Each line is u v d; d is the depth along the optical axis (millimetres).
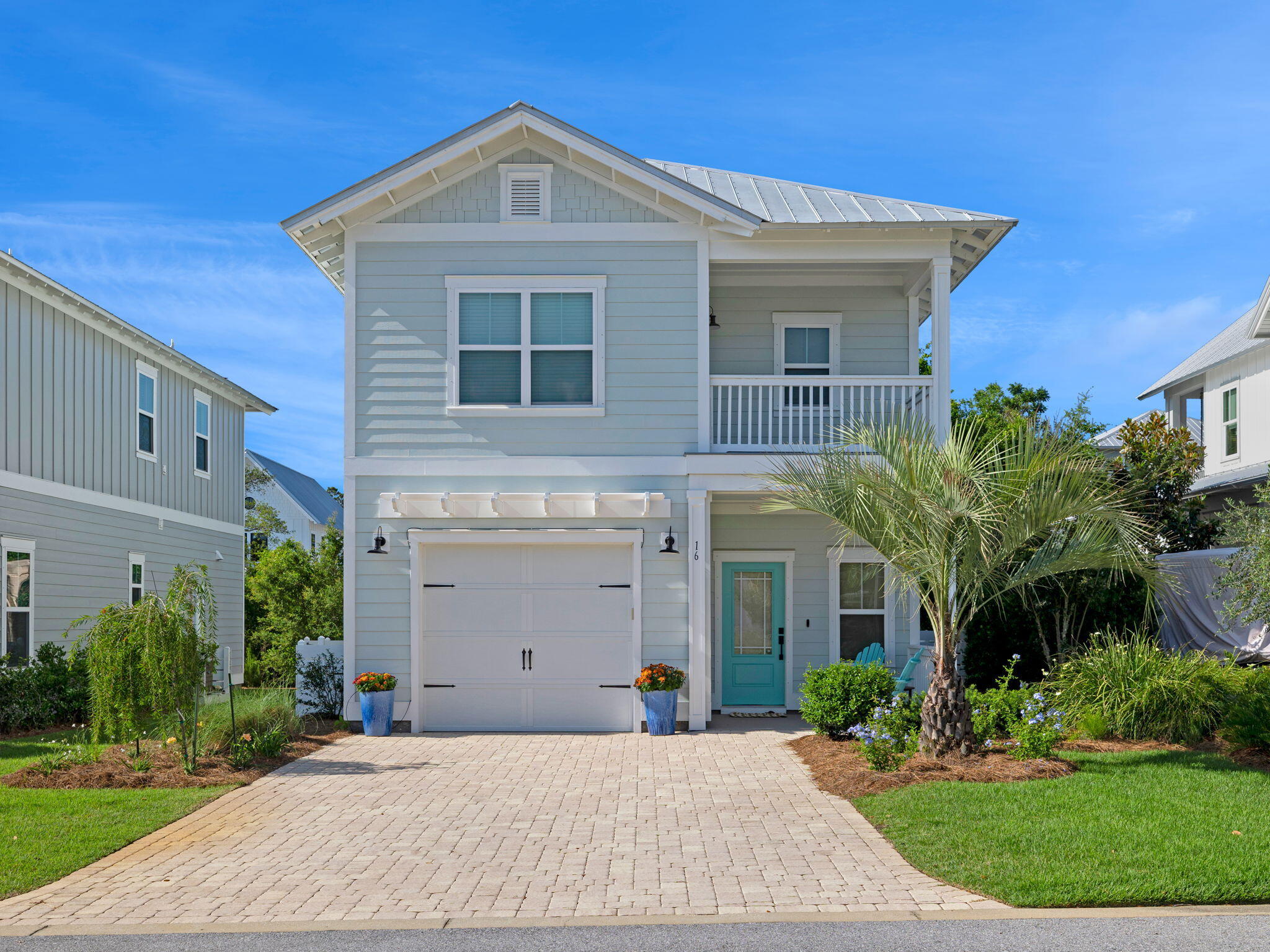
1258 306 18578
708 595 15047
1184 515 17688
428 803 9500
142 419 20234
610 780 10578
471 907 6566
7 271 15422
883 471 10406
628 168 14102
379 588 14219
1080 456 10258
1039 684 12711
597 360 14367
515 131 14445
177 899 6762
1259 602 12273
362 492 14305
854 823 8617
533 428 14352
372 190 14023
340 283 16438
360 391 14375
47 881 7133
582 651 14297
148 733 11617
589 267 14469
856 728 10516
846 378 14445
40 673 14547
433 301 14438
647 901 6676
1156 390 25766
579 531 14164
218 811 9188
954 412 26156
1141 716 11625
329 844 8086
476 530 14180
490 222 14492
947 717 10555
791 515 16438
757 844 7984
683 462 14273
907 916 6348
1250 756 10484
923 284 15805
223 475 24297
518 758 11922
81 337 17812
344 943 5980
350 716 14133
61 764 10828
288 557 22438
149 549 20250
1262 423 20719
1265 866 6926
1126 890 6535
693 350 14406
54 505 16812
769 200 15711
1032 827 7922
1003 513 10141
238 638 24875
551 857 7676
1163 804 8555
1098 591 13570
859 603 16359
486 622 14344
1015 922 6227
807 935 6047
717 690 16047
